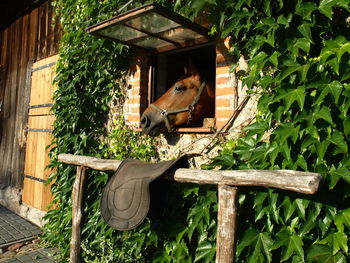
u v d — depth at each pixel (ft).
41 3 17.97
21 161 18.22
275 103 7.37
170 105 10.34
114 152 12.12
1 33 22.30
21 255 12.46
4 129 20.52
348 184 6.43
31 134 17.20
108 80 12.91
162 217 9.21
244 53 8.97
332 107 6.75
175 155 10.55
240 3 7.98
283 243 6.73
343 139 6.48
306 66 6.92
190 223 8.43
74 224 10.64
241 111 9.05
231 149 8.81
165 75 13.38
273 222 7.31
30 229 15.48
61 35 15.67
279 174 5.89
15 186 18.61
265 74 8.22
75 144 13.16
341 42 6.69
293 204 6.67
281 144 7.13
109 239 10.57
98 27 9.73
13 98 19.75
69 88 13.21
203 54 15.44
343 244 6.27
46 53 16.76
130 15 8.76
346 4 6.63
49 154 14.58
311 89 7.05
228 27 8.42
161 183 8.74
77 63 13.35
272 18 7.55
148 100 12.08
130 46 12.04
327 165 6.75
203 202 8.00
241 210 7.81
